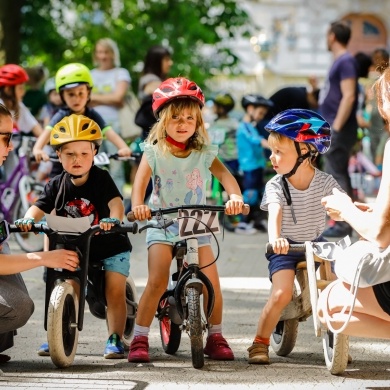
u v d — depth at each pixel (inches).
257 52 3700.8
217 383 541.6
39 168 1151.6
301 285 585.9
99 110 1197.1
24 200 1059.3
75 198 608.7
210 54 2564.0
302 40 4124.0
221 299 608.1
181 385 536.4
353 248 482.6
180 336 614.9
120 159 846.5
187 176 608.7
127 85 1209.4
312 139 584.1
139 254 1079.6
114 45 1215.6
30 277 926.4
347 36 1131.9
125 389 526.0
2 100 1056.2
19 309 555.5
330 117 1132.5
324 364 595.2
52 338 563.8
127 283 652.7
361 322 477.1
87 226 572.7
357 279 461.4
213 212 583.8
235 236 1279.5
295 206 589.0
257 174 1305.4
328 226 1189.7
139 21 2386.8
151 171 609.3
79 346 647.1
